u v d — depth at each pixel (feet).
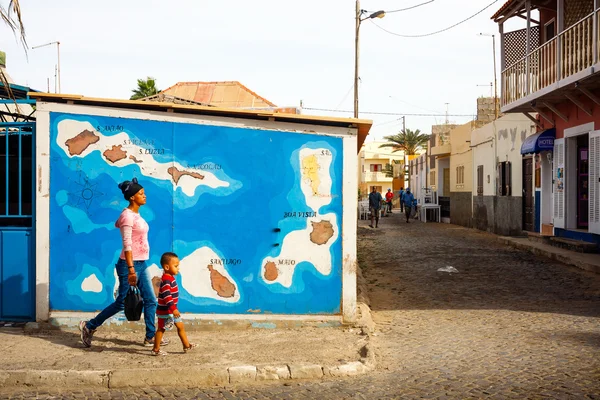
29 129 26.58
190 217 25.86
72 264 25.71
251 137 26.04
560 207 58.85
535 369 20.10
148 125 25.79
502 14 65.26
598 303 32.94
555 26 61.16
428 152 138.41
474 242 69.56
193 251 25.85
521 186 72.59
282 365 19.89
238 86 77.20
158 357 21.16
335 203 26.22
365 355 21.45
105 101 25.46
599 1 44.75
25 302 26.20
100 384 18.99
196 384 19.20
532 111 64.44
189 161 25.86
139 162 25.80
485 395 17.51
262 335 24.80
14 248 26.20
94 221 25.73
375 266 50.37
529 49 59.72
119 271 22.44
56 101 25.70
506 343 24.03
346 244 26.20
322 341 23.68
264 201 26.07
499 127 80.59
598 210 50.70
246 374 19.51
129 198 22.22
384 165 287.89
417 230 92.07
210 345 23.02
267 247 26.05
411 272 46.03
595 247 50.93
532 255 55.16
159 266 25.75
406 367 20.83
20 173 26.18
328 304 26.21
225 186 25.95
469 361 21.38
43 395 18.21
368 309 30.32
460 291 37.45
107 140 25.73
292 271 26.09
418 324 28.25
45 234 25.72
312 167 26.16
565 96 54.60
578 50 48.47
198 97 75.61
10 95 26.04
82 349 22.38
